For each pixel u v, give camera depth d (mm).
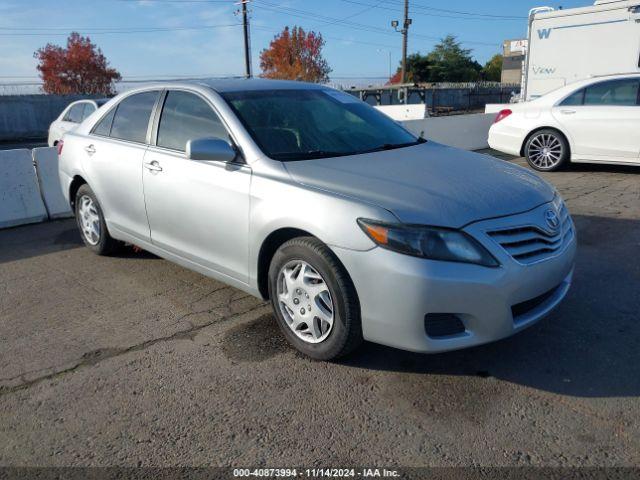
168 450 2604
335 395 2998
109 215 4934
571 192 7680
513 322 2996
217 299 4305
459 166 3621
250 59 35312
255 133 3703
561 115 8906
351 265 2943
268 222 3332
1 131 28109
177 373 3258
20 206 6855
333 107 4363
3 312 4188
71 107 11688
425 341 2881
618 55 10938
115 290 4551
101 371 3305
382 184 3170
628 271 4617
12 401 3023
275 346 3545
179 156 4051
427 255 2803
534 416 2771
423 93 28688
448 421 2754
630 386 2998
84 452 2604
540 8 12203
